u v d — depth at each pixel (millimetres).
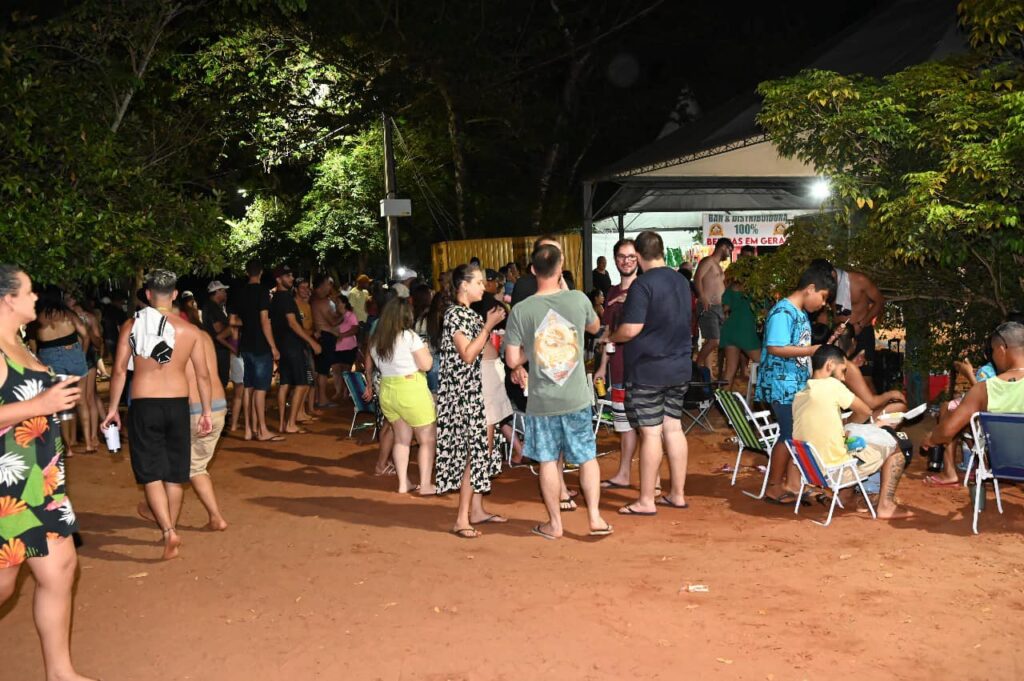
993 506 7406
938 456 8445
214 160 18531
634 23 29172
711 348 12406
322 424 12703
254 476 9422
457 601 5508
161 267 10344
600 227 21766
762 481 8562
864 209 9945
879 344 14750
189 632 5191
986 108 8734
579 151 30234
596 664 4625
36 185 8969
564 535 6965
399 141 26703
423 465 8492
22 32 10320
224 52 20750
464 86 24422
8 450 4078
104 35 11773
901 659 4625
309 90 25641
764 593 5527
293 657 4816
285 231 29828
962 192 8227
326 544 6824
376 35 22984
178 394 6531
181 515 7863
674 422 7633
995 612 5180
